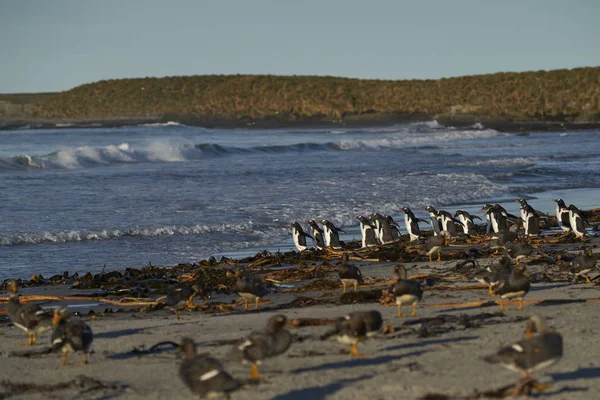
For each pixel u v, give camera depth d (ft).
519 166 545.44
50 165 502.38
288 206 315.99
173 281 179.01
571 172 495.41
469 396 84.02
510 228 237.66
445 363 97.45
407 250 215.31
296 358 101.60
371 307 139.33
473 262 175.11
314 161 572.10
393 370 95.04
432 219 252.83
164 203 320.29
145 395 89.61
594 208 317.22
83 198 333.21
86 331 104.68
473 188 388.98
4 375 100.63
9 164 481.87
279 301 152.25
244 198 337.52
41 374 100.68
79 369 102.63
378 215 237.86
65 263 215.31
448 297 145.28
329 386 89.35
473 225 253.24
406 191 370.12
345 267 149.79
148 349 111.65
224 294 165.89
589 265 158.71
